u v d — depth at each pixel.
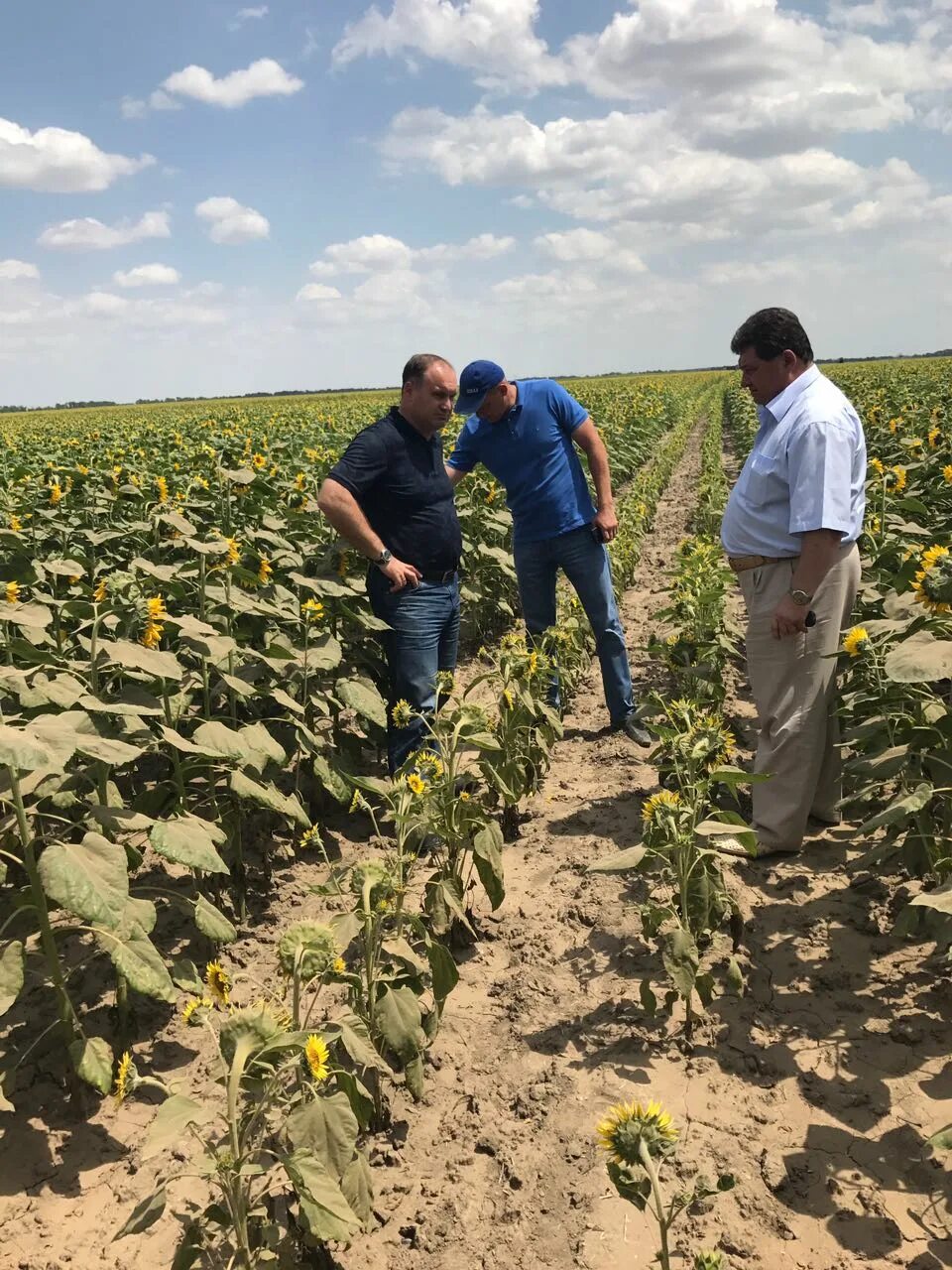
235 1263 1.97
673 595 5.91
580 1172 2.60
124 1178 2.68
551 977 3.52
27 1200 2.62
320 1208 1.88
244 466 8.62
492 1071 3.05
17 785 2.69
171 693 3.91
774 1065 2.97
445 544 4.69
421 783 3.13
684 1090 2.88
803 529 3.72
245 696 4.12
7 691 3.79
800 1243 2.33
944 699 4.00
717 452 19.89
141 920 2.89
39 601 4.56
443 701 5.35
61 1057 3.18
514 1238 2.42
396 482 4.53
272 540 5.38
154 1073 3.12
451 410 4.57
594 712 6.48
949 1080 2.82
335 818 5.02
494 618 8.77
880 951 3.49
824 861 4.15
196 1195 2.59
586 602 5.75
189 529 4.44
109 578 3.54
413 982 2.78
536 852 4.52
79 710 3.00
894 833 3.59
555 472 5.55
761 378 3.91
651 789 5.04
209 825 3.19
